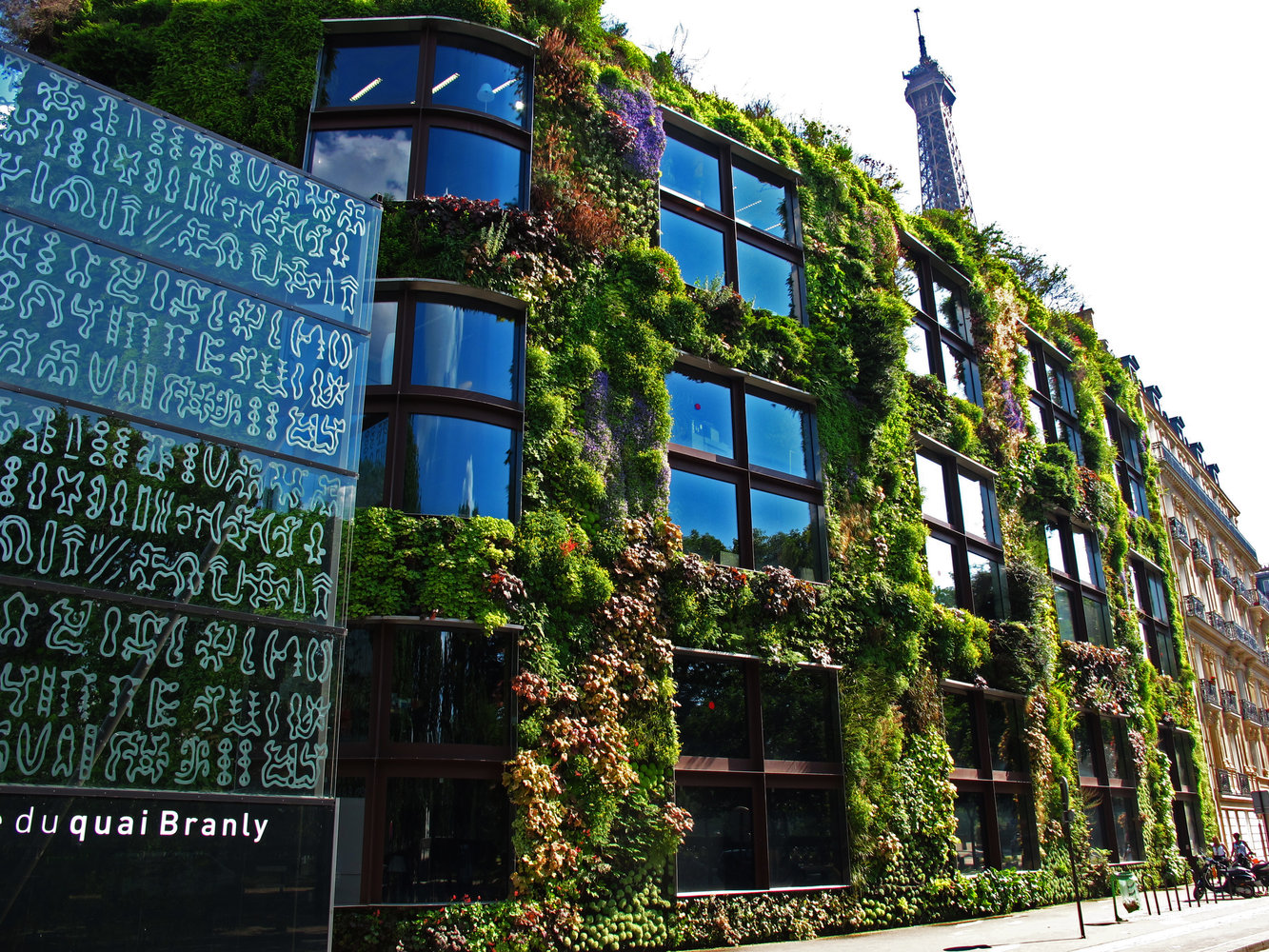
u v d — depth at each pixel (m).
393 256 14.48
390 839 11.97
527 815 12.62
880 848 17.25
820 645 17.56
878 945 14.40
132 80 15.84
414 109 15.70
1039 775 22.19
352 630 12.73
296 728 9.24
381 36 16.39
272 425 9.91
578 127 17.41
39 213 8.85
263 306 10.17
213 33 15.89
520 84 16.88
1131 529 33.81
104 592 8.38
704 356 17.72
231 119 15.30
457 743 12.66
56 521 8.31
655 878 13.93
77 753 7.93
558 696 13.45
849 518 19.38
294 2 16.20
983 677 21.64
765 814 15.77
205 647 8.87
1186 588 42.91
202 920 8.07
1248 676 50.03
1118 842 25.80
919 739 18.91
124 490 8.75
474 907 11.99
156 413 9.12
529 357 14.98
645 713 14.48
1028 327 29.81
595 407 15.59
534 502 14.34
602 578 14.37
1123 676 28.19
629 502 15.58
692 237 19.08
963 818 20.08
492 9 16.61
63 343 8.70
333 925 11.23
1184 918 18.78
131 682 8.37
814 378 19.69
